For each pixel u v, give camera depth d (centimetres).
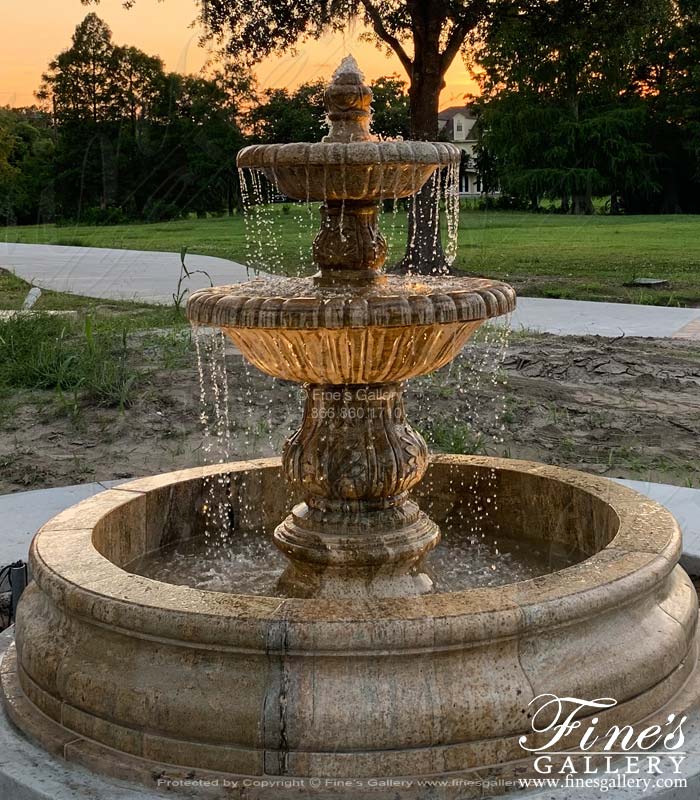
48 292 1731
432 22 1833
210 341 1066
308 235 2569
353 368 331
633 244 2973
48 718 284
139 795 249
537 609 257
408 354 328
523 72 2416
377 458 355
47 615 297
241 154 334
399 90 2083
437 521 459
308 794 244
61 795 250
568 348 1079
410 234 1480
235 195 2852
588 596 266
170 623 256
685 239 3155
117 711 262
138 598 267
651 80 4966
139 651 265
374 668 249
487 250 2769
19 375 949
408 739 246
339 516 359
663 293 1728
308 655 248
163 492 412
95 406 850
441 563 420
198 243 2603
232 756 249
